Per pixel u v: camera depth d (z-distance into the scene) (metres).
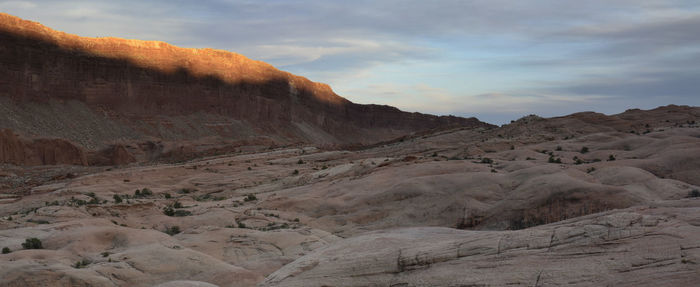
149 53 199.38
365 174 65.06
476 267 14.36
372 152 114.62
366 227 45.28
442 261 15.13
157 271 26.86
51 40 167.38
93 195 66.56
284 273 17.22
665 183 46.34
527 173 49.44
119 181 80.94
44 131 145.00
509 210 43.03
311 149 132.38
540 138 99.06
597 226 14.16
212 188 79.25
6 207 60.84
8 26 155.38
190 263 27.97
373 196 50.38
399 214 46.47
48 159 120.12
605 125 108.75
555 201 41.84
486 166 60.22
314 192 59.12
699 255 11.95
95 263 27.67
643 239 13.23
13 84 151.25
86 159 127.44
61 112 159.00
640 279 12.01
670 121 108.25
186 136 188.62
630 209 16.17
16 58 154.12
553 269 13.20
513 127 114.81
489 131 120.06
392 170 61.50
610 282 12.18
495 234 15.77
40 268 24.58
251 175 87.12
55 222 42.72
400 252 15.95
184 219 45.22
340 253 17.50
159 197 69.38
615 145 78.62
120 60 186.50
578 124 107.31
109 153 137.00
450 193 48.12
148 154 151.75
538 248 14.26
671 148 63.81
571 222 15.43
